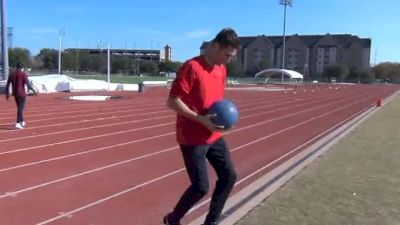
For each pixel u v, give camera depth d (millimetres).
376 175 8625
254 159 10867
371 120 19859
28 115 19312
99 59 127812
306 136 15289
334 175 8578
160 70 132875
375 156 10672
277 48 152875
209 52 4758
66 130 14805
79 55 131375
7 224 5867
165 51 167000
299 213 6238
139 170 9125
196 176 4805
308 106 31000
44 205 6684
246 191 7578
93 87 42219
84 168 9125
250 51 153750
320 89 69062
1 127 15000
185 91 4672
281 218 6016
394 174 8742
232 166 5043
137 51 162500
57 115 19719
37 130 14562
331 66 140125
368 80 139750
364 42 151625
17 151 10680
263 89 60156
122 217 6309
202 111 4777
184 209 4973
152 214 6480
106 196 7266
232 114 4625
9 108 22219
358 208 6520
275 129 17094
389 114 23359
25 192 7289
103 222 6078
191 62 4727
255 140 14016
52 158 9984
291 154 11648
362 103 35500
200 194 4836
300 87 75562
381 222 5957
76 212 6438
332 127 18172
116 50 159125
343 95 49906
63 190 7492
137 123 17391
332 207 6535
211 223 5156
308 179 8234
